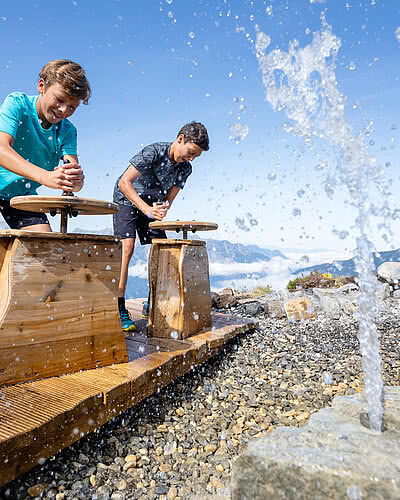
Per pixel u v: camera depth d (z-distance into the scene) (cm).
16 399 185
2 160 234
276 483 115
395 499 100
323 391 282
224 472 187
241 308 589
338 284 846
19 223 296
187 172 394
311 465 111
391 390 167
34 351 211
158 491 171
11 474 150
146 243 409
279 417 243
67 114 249
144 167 351
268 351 378
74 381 212
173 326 328
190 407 253
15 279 204
